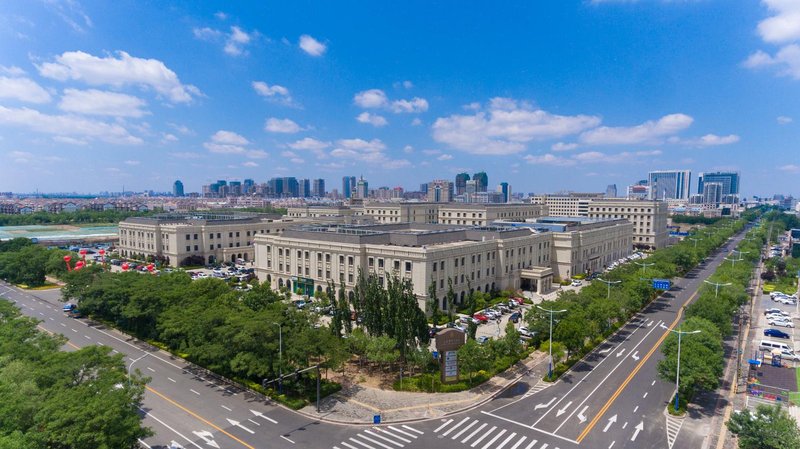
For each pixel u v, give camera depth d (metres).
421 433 49.50
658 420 52.53
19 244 155.12
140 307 75.94
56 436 35.12
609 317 79.06
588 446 47.09
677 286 131.00
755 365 69.12
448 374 60.88
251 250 164.75
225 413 53.41
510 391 60.12
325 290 107.00
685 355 55.81
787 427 40.59
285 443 47.19
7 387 39.56
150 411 53.59
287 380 59.03
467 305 99.62
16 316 69.56
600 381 63.50
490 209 196.88
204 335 62.12
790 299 111.56
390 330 66.31
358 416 52.88
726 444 47.47
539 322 72.25
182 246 150.25
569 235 134.38
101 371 45.12
